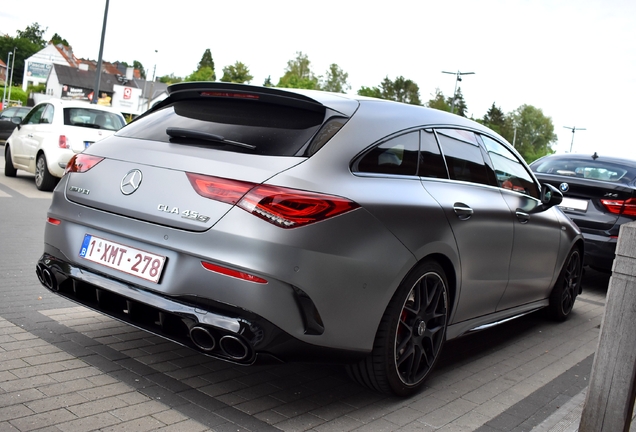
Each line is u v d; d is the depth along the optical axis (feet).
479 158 14.23
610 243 23.84
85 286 11.09
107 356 12.09
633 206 23.79
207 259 9.61
